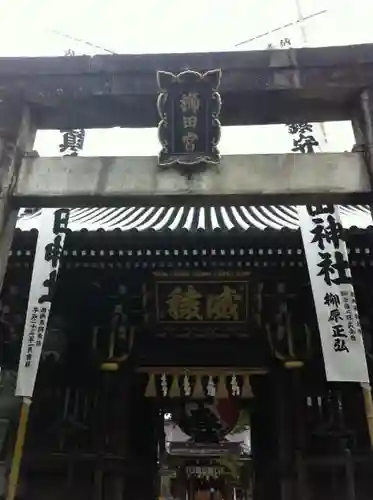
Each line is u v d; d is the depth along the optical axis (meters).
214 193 6.02
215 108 6.27
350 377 8.34
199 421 13.95
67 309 10.38
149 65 6.48
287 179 6.07
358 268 9.63
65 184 6.16
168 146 6.17
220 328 10.44
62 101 6.59
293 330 10.09
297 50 6.45
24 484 9.35
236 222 10.36
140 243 8.98
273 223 10.52
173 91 6.30
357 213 12.73
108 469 9.43
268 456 10.77
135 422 10.75
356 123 6.55
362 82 6.38
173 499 29.44
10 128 6.39
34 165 6.30
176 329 10.46
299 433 9.68
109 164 6.23
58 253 8.89
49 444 9.70
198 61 6.46
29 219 11.44
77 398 10.04
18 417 9.88
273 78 6.42
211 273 9.83
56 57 6.58
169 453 28.14
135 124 6.92
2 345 10.32
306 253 8.91
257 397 11.32
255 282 9.95
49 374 10.20
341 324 8.62
